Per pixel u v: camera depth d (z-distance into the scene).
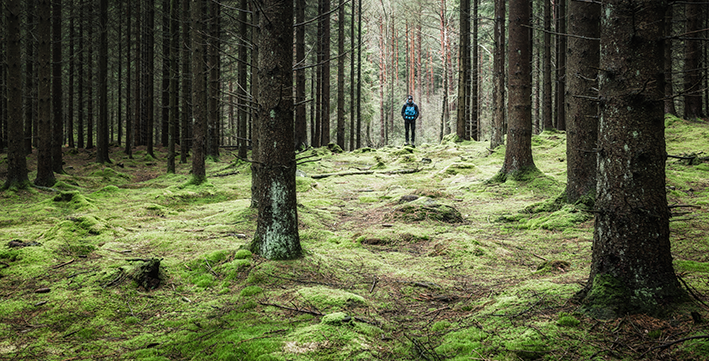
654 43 3.09
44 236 6.24
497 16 17.14
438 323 3.44
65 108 34.44
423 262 5.57
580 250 5.63
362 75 36.75
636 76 3.10
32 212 8.52
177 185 12.15
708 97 19.94
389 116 49.75
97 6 22.25
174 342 3.26
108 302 4.03
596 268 3.29
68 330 3.50
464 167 13.70
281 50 4.96
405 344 3.11
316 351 2.92
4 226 7.41
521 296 3.65
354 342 3.05
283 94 4.98
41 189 11.65
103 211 8.95
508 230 7.28
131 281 4.45
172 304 4.12
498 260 5.55
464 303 3.96
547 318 3.08
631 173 3.11
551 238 6.46
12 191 10.80
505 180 10.68
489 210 8.73
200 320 3.70
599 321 2.90
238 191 12.58
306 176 14.80
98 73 20.88
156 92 34.53
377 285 4.64
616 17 3.20
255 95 8.95
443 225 7.77
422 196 10.02
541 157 14.91
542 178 10.11
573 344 2.67
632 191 3.10
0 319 3.60
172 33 20.44
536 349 2.66
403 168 16.28
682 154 11.97
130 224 7.82
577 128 7.70
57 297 4.03
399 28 48.31
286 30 4.98
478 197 9.98
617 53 3.19
